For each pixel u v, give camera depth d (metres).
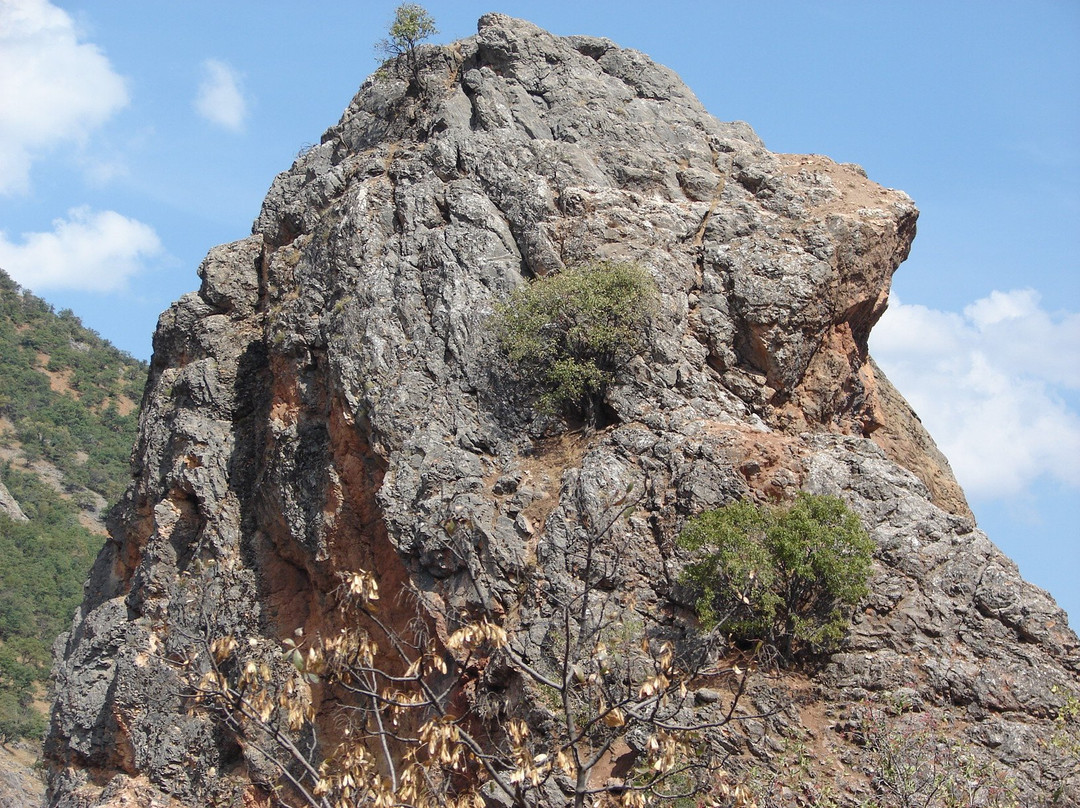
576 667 13.88
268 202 33.94
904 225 29.50
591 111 31.31
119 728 28.36
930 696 21.05
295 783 13.55
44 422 101.69
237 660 25.59
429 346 26.66
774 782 18.98
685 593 22.23
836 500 22.19
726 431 24.34
